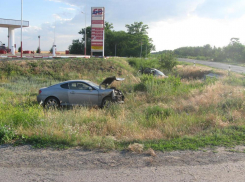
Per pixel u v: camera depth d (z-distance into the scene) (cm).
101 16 3167
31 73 2181
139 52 7425
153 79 1590
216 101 1033
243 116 859
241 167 462
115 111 944
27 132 637
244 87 1454
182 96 1252
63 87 1155
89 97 1136
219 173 434
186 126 743
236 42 6694
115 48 7150
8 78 2019
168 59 3177
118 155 517
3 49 3622
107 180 403
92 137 626
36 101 1232
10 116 747
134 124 744
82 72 2369
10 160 487
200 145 584
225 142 609
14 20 3928
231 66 4244
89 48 6969
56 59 2575
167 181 401
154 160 490
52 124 696
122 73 2541
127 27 7869
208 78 1761
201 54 9344
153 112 920
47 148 557
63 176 418
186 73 2859
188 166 463
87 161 484
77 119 775
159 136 661
